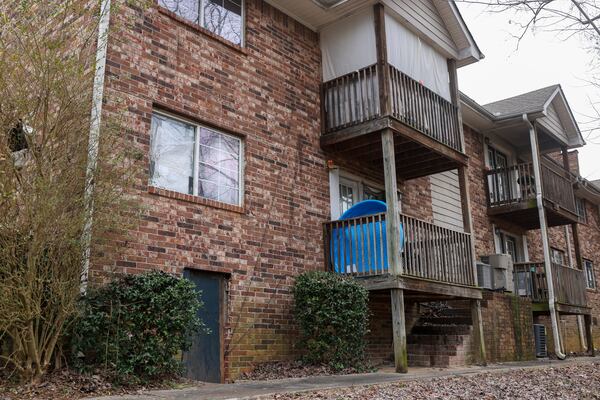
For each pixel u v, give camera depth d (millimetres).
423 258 10398
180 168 8594
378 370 9758
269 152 9961
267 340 9180
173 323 6789
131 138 7742
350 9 11094
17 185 6074
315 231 10508
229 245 8891
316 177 10805
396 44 11422
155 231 7832
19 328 6016
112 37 7707
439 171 12844
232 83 9547
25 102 6164
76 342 6434
